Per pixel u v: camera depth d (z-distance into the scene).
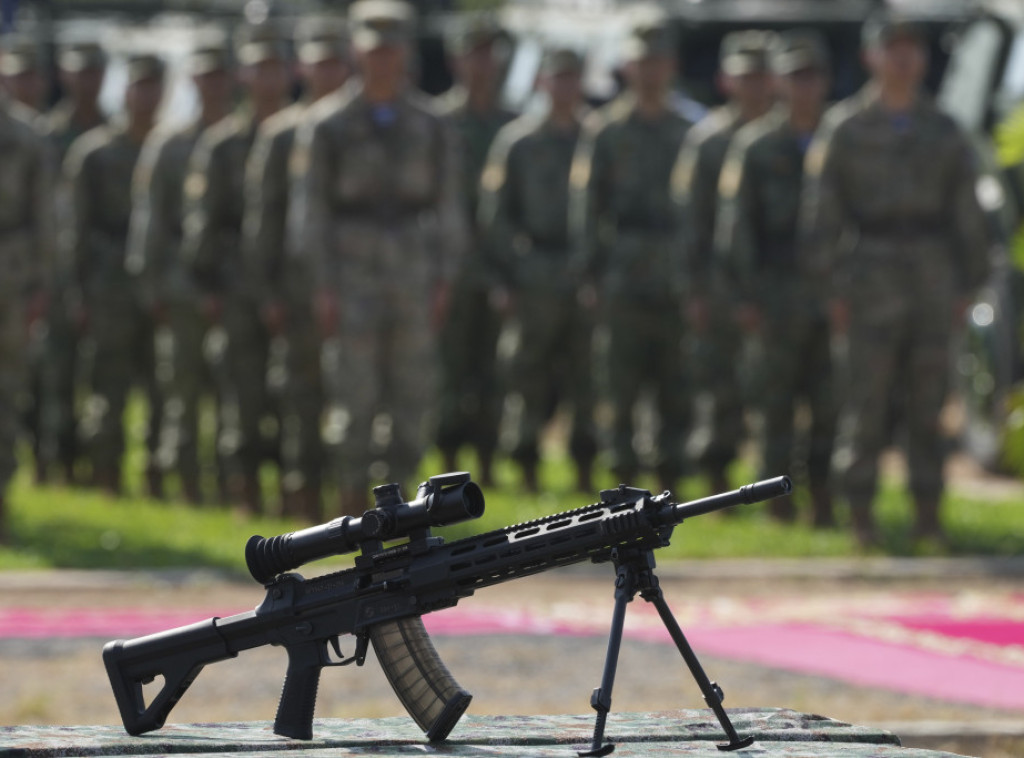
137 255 47.97
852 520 41.53
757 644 29.19
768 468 45.38
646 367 47.91
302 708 13.13
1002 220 51.97
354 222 40.62
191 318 48.03
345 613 13.02
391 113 40.78
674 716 14.39
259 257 44.22
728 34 61.25
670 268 47.19
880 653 28.48
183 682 13.41
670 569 37.81
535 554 12.34
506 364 50.16
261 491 46.50
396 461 40.78
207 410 60.72
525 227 49.56
